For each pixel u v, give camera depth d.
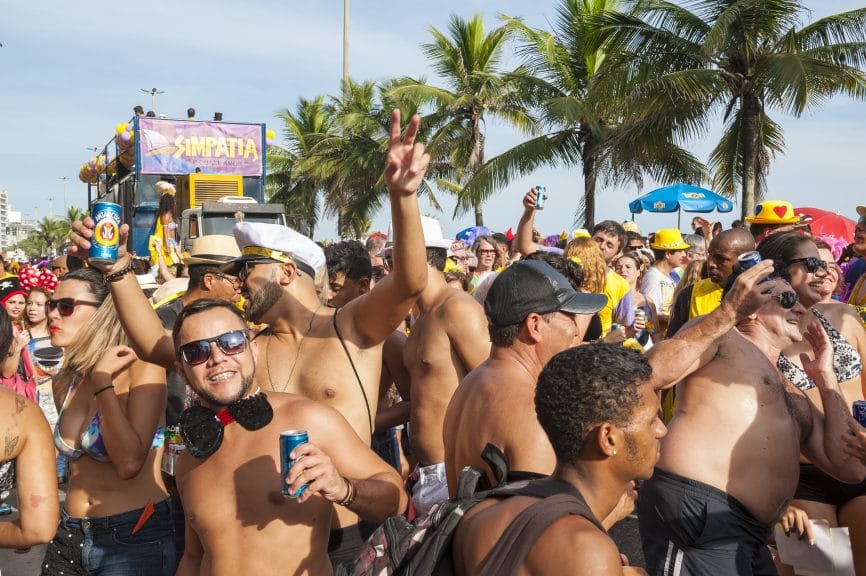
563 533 1.74
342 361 3.29
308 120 49.69
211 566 2.57
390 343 4.55
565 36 24.69
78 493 3.66
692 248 8.94
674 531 3.25
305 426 2.59
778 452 3.24
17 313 7.61
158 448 3.77
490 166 24.50
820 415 3.49
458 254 9.23
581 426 1.99
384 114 36.78
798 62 15.89
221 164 22.00
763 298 2.88
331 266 4.89
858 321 4.04
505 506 1.90
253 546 2.53
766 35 16.91
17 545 2.74
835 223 11.80
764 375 3.32
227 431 2.59
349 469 2.58
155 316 3.55
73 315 4.07
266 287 3.34
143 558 3.65
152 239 13.87
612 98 19.00
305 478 2.31
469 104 31.05
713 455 3.22
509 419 2.54
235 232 3.42
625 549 5.49
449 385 4.11
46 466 2.76
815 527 3.60
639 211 16.86
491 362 2.82
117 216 3.37
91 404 3.68
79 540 3.65
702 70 17.27
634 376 2.00
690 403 3.33
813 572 3.60
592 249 5.84
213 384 2.56
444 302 4.16
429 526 2.03
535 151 23.81
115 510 3.64
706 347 2.96
